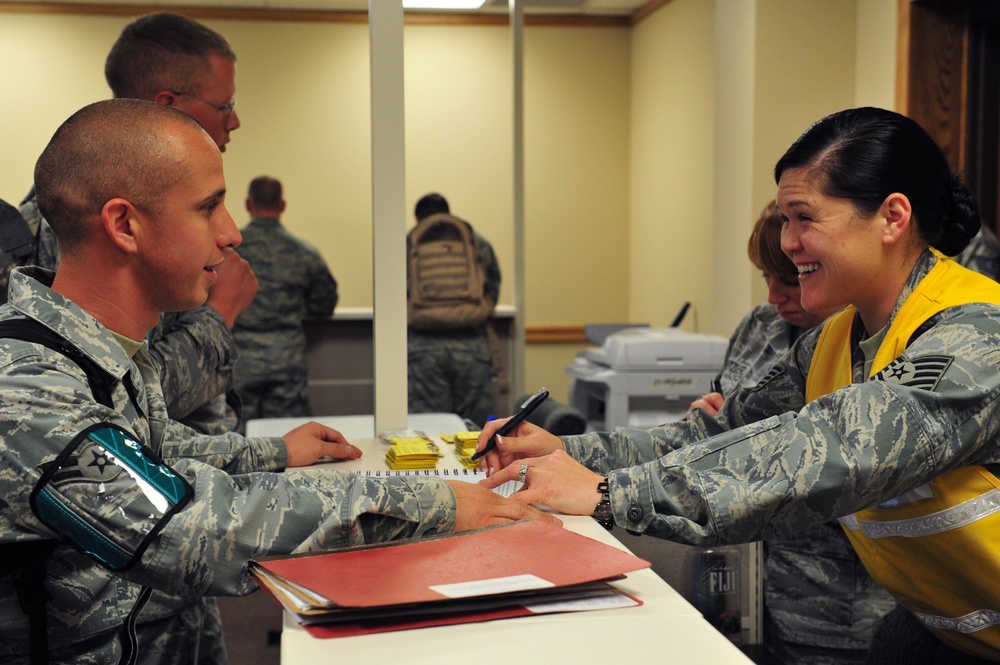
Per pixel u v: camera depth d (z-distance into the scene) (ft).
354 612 2.88
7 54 19.95
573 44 21.84
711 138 17.44
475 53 21.56
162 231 3.47
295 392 14.69
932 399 3.42
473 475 4.70
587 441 4.74
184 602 4.34
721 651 2.69
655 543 5.62
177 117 3.55
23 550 3.24
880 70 12.41
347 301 21.42
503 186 21.88
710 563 5.55
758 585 5.59
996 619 3.82
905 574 4.00
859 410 3.45
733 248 13.87
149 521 3.04
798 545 5.53
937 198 3.89
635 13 21.49
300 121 20.97
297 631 2.83
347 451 5.22
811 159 3.89
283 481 3.35
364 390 15.70
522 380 14.89
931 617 4.07
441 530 3.54
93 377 3.37
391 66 6.13
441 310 14.26
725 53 13.99
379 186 6.21
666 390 11.75
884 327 4.05
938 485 3.69
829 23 12.99
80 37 20.12
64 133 3.43
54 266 4.86
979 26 11.66
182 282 3.58
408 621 2.89
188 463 3.34
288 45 20.79
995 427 3.52
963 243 4.05
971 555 3.69
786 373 4.76
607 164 22.20
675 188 19.40
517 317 14.82
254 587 3.20
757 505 3.38
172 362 4.78
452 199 21.77
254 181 14.65
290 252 14.55
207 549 3.09
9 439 3.02
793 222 4.02
